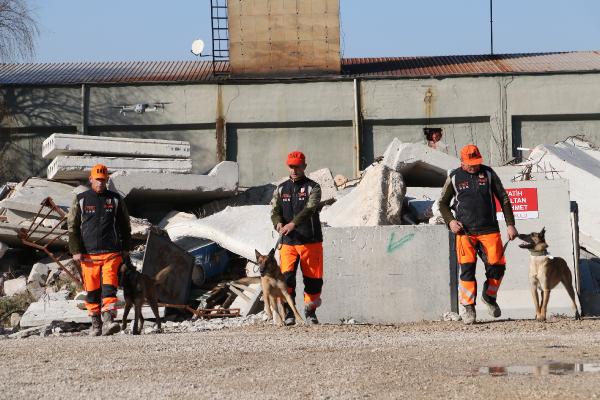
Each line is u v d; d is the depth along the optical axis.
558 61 50.19
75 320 23.80
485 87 47.66
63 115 47.00
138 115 47.22
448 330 16.27
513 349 13.11
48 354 13.70
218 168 35.03
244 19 47.94
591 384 10.02
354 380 10.79
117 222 17.80
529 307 22.14
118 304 23.69
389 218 24.56
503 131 47.59
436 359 12.34
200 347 14.02
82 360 12.91
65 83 47.00
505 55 53.25
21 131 47.12
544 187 22.67
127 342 15.14
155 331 19.45
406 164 32.69
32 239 29.00
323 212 26.91
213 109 47.50
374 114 47.47
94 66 51.84
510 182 22.78
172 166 35.12
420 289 20.75
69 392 10.47
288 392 10.19
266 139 47.91
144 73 49.44
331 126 47.81
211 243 27.27
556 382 10.22
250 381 10.92
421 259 20.81
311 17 48.06
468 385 10.25
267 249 25.25
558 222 22.61
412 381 10.65
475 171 16.89
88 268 17.62
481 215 16.88
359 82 47.66
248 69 47.97
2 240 29.72
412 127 47.84
